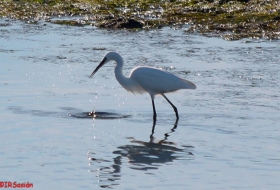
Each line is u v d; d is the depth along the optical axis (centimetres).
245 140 1285
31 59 2116
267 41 2489
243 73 1948
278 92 1722
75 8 3197
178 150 1211
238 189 995
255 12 2914
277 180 1040
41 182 1010
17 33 2623
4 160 1119
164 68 2002
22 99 1605
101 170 1076
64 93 1686
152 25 2814
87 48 2341
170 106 1595
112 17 2977
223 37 2562
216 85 1802
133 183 1014
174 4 3228
